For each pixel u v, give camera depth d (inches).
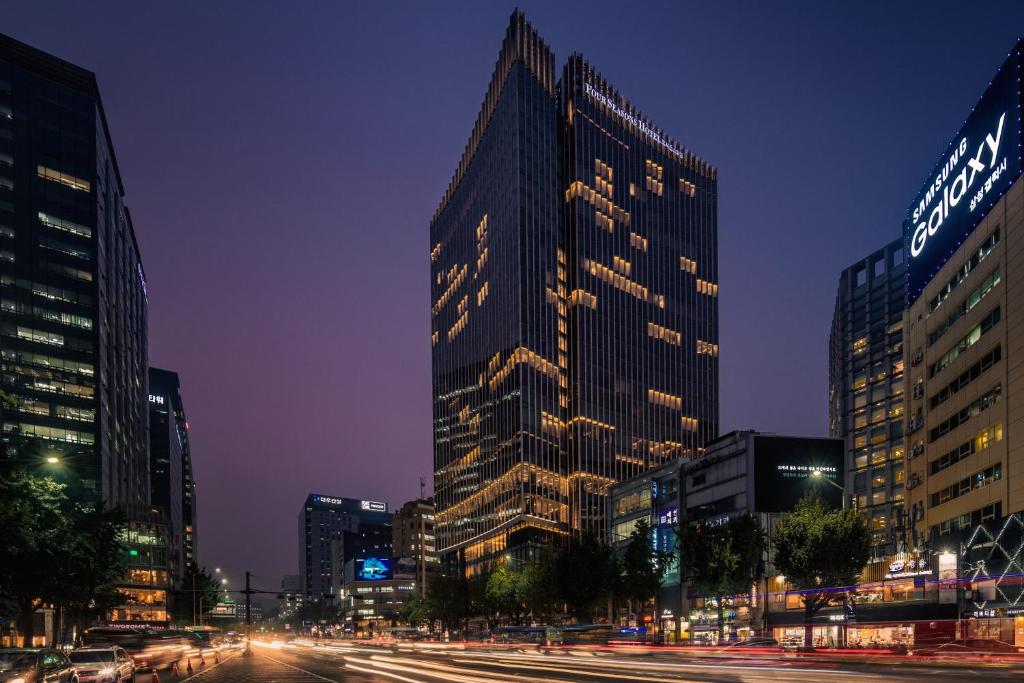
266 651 4220.0
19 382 6102.4
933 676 1556.3
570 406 7632.9
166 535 7234.3
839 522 2802.7
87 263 6638.8
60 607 2827.3
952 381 3161.9
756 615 3732.8
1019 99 2716.5
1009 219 2746.1
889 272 5782.5
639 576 3612.2
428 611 6732.3
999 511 2726.4
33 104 6555.1
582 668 1985.7
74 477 2593.5
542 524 7047.2
